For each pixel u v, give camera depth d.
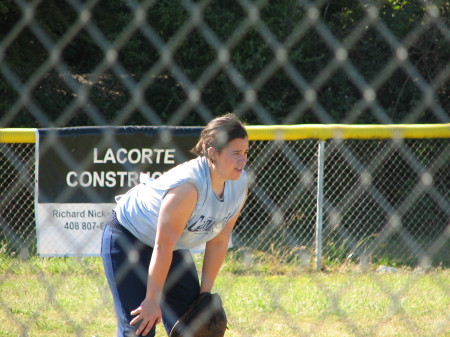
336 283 24.92
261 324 19.97
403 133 26.05
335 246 28.89
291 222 28.81
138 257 12.39
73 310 20.94
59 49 13.15
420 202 32.72
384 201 32.28
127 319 12.30
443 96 29.73
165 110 35.25
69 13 26.64
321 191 27.23
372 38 32.38
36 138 25.88
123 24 32.41
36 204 26.17
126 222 12.47
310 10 11.94
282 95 35.94
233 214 12.40
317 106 35.72
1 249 26.00
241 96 35.56
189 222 11.74
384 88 34.41
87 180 26.19
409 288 23.95
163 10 32.00
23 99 16.69
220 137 11.03
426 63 28.17
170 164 26.19
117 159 26.14
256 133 26.39
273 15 31.22
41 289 23.11
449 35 13.85
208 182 11.38
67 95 32.31
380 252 30.48
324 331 19.36
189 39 34.19
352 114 35.16
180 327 12.77
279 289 23.38
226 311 21.08
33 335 18.75
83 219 26.36
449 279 25.77
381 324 20.02
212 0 33.06
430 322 20.14
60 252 26.33
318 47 33.31
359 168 32.66
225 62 12.49
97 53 33.94
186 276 13.02
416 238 32.09
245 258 26.97
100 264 26.45
